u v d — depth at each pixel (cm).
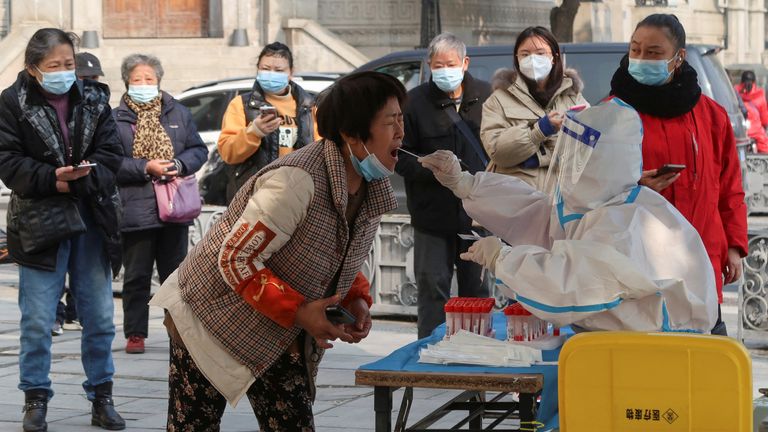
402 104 487
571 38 3384
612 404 435
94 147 767
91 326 781
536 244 584
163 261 1041
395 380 507
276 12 3400
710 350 424
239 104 960
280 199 475
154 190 1015
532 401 499
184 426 516
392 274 1284
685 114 653
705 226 653
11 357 1025
